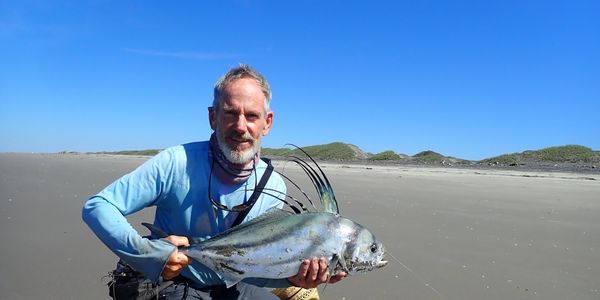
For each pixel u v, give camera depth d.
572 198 11.85
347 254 3.56
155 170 3.62
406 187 14.10
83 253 6.48
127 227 3.36
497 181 16.64
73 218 8.63
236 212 3.76
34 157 39.94
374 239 3.66
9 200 10.66
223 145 3.62
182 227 3.75
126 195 3.55
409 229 8.07
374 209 9.89
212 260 3.47
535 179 17.70
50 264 6.04
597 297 5.17
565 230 8.06
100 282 5.41
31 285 5.33
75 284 5.36
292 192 13.07
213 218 3.74
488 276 5.80
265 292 3.92
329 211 3.79
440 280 5.66
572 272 5.94
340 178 17.23
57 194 11.70
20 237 7.31
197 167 3.71
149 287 3.68
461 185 14.94
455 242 7.27
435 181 16.41
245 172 3.74
